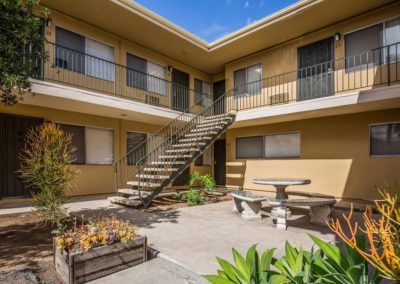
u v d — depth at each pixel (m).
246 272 1.63
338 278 1.37
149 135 10.80
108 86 9.03
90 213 5.95
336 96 6.86
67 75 7.98
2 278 2.71
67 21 7.99
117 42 9.32
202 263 3.27
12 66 3.96
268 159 9.88
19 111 7.32
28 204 6.93
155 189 6.98
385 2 7.05
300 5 7.41
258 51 10.32
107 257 2.97
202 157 12.62
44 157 4.78
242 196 5.90
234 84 11.29
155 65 10.70
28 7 4.11
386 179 7.10
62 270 2.84
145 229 4.78
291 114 8.02
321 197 6.00
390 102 6.31
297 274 1.48
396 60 6.90
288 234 4.57
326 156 8.31
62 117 8.20
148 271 3.07
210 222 5.36
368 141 7.48
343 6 7.22
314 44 8.70
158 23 8.59
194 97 12.32
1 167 7.06
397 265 1.15
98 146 9.16
